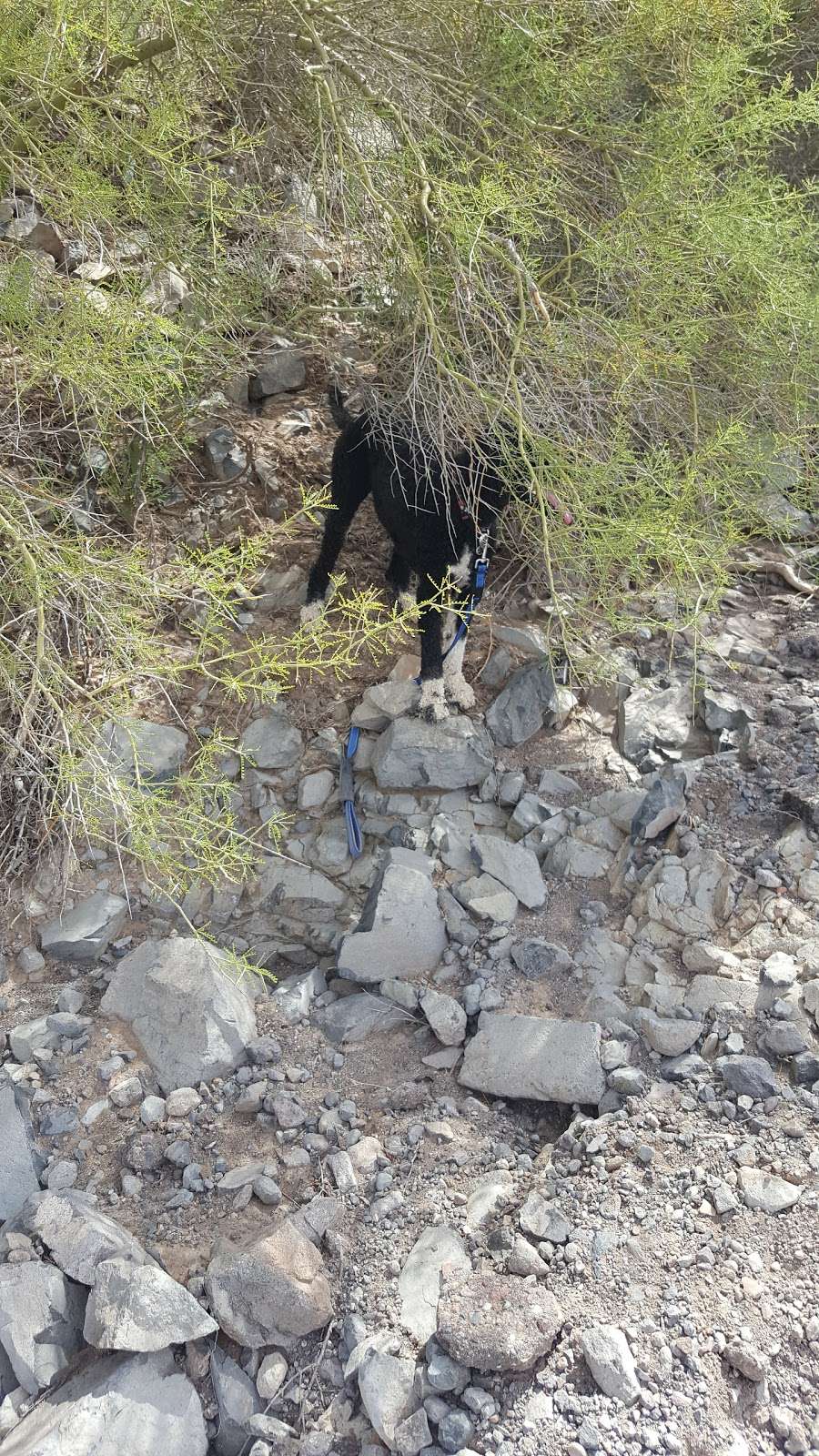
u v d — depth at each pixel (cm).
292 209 378
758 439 344
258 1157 283
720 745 373
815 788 342
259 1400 235
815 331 315
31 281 305
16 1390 236
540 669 392
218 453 455
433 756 364
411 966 326
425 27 341
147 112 311
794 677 403
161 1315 235
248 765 381
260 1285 242
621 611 397
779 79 370
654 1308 234
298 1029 315
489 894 339
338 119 295
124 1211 271
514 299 319
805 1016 287
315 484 457
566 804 367
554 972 320
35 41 273
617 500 324
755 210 303
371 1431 226
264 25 329
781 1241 244
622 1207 255
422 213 296
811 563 452
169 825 307
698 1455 210
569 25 331
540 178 313
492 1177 273
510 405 295
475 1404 220
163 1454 223
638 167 327
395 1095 297
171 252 336
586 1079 284
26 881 348
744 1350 222
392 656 410
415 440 327
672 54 333
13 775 344
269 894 354
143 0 297
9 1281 243
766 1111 270
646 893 332
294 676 403
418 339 329
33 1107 292
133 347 293
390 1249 258
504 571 423
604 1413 217
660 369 335
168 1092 296
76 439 411
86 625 333
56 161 300
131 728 299
